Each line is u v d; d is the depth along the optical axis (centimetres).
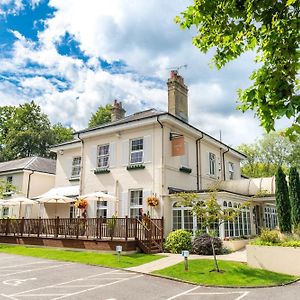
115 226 1877
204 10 556
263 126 452
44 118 5694
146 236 1817
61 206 2628
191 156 2394
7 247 2188
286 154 4738
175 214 2030
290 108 395
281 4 462
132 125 2198
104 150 2430
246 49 565
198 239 1780
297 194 1922
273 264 1340
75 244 1947
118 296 950
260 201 2434
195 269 1305
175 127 2236
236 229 2081
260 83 452
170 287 1070
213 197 1452
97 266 1459
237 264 1402
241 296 954
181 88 2480
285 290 1036
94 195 1981
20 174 3153
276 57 452
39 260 1647
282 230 1911
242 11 519
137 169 2173
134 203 2173
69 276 1244
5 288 1048
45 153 5397
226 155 2991
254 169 4966
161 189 2028
